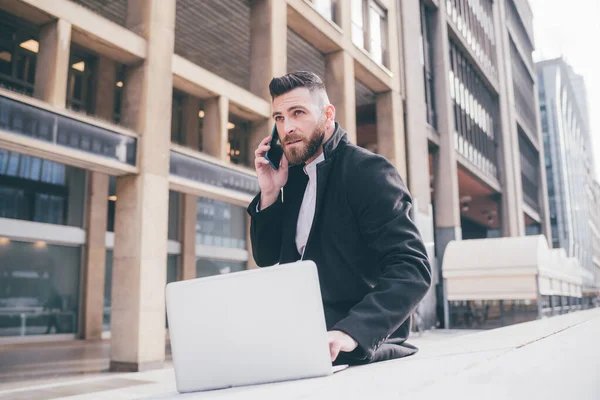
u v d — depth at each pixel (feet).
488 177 91.04
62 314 50.29
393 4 61.11
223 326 4.10
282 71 41.11
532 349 3.51
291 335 3.92
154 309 29.09
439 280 67.26
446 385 2.14
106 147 27.53
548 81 221.66
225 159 35.19
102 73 52.54
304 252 6.61
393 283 5.22
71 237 51.08
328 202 6.43
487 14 103.71
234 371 4.08
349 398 1.98
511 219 98.22
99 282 52.85
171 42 31.94
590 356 3.01
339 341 4.53
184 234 59.16
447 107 72.84
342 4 50.37
